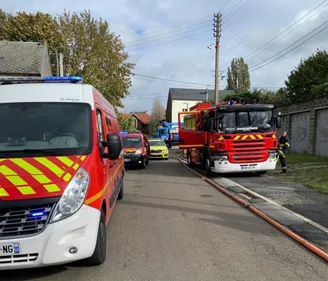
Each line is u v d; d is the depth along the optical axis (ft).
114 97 124.26
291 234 20.15
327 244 18.51
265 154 45.21
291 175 44.24
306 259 16.88
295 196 30.96
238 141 44.96
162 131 165.48
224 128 45.14
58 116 16.99
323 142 65.26
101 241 16.03
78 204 13.75
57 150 15.58
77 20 120.57
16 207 13.09
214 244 19.16
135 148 61.16
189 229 22.11
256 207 27.32
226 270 15.57
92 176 14.76
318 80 98.37
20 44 85.30
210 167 47.09
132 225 23.16
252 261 16.63
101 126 19.66
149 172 56.18
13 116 16.89
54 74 116.06
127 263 16.47
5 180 13.71
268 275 15.02
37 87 17.88
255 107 45.70
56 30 122.42
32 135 16.33
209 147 47.73
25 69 73.15
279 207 26.94
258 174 48.24
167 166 67.00
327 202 28.19
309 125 70.03
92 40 119.85
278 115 46.26
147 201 31.32
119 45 124.98
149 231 21.75
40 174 13.99
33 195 13.29
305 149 72.74
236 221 23.98
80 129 16.62
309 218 23.54
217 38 100.48
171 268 15.84
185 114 63.62
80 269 15.76
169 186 40.50
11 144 15.96
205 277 14.84
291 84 104.01
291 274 15.12
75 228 13.53
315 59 101.30
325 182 36.50
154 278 14.78
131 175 52.13
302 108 72.54
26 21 123.24
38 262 13.12
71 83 18.76
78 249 13.69
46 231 13.10
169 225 23.11
